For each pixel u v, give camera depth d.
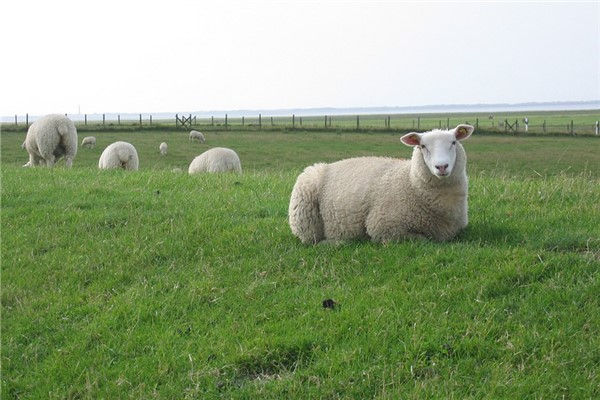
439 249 7.20
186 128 57.75
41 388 5.63
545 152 39.22
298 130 57.47
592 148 41.50
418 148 7.49
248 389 5.20
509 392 4.85
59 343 6.38
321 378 5.25
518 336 5.47
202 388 5.35
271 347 5.73
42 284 7.66
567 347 5.30
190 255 8.08
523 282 6.37
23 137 43.62
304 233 8.25
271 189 11.77
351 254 7.50
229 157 18.33
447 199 7.56
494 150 40.59
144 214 9.70
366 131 56.78
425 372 5.24
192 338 6.12
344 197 7.95
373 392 5.07
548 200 9.41
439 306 6.08
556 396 4.77
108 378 5.68
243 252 8.01
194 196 11.05
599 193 9.66
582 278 6.27
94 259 8.10
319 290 6.72
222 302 6.73
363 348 5.55
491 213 8.83
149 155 38.28
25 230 9.27
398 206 7.61
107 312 6.76
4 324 6.77
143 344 6.12
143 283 7.36
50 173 14.58
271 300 6.65
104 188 11.80
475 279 6.46
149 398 5.28
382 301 6.25
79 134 50.91
